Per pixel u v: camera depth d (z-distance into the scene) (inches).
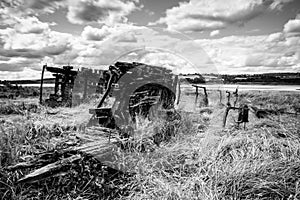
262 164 157.5
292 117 357.7
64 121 280.4
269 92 807.1
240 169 152.5
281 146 196.7
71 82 507.5
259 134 241.3
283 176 149.6
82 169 150.0
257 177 148.6
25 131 217.2
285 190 139.5
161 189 144.1
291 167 159.5
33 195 134.2
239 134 233.9
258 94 743.7
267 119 339.6
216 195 132.0
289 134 242.2
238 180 146.5
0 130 212.8
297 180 151.3
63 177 145.0
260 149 194.9
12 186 136.4
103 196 140.4
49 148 186.7
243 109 281.9
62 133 228.2
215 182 147.9
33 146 195.2
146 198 139.3
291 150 185.9
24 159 166.9
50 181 142.6
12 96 641.6
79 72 444.5
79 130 226.8
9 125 243.4
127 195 145.5
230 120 317.1
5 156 164.6
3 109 362.3
